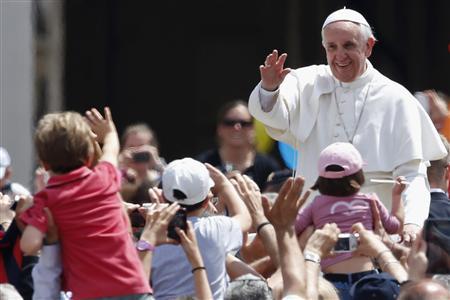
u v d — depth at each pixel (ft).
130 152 123.34
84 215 73.67
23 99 178.81
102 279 73.31
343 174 84.38
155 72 275.39
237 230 83.76
